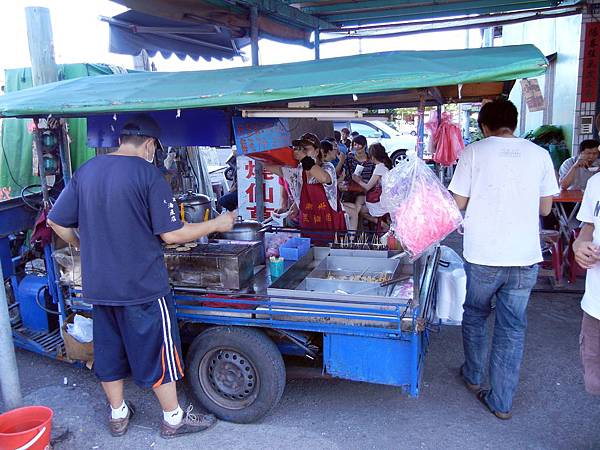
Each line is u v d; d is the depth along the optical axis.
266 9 4.69
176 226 2.63
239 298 2.97
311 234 4.15
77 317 3.38
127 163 2.61
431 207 2.42
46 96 3.03
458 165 2.86
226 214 2.84
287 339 3.06
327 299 2.70
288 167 4.68
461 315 3.24
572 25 7.20
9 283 4.12
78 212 2.68
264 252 3.73
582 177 5.26
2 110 2.94
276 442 2.83
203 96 2.55
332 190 4.46
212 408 3.02
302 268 3.33
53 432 2.95
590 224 2.31
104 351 2.79
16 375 2.91
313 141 4.47
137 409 3.21
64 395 3.38
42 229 3.39
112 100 2.71
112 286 2.61
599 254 2.17
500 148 2.75
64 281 3.36
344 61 2.87
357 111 2.78
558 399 3.20
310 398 3.27
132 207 2.57
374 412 3.10
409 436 2.86
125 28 5.34
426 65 2.40
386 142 12.69
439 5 5.38
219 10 4.47
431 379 3.47
